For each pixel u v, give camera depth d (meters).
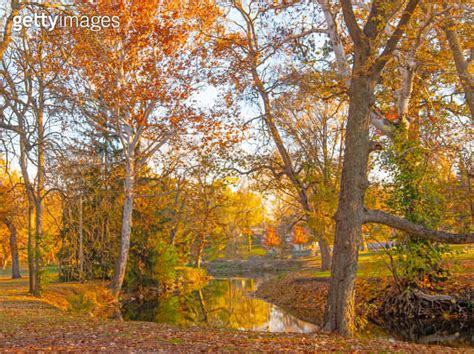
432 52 19.19
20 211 30.59
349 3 13.46
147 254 35.06
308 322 21.08
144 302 30.52
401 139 17.83
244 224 65.06
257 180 26.95
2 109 22.25
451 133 18.62
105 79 25.98
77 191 24.48
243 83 24.84
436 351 10.46
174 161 31.50
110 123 28.75
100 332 12.21
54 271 44.00
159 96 26.89
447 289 19.52
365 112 13.61
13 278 36.44
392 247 19.56
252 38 25.70
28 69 23.94
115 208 29.67
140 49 26.75
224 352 9.30
